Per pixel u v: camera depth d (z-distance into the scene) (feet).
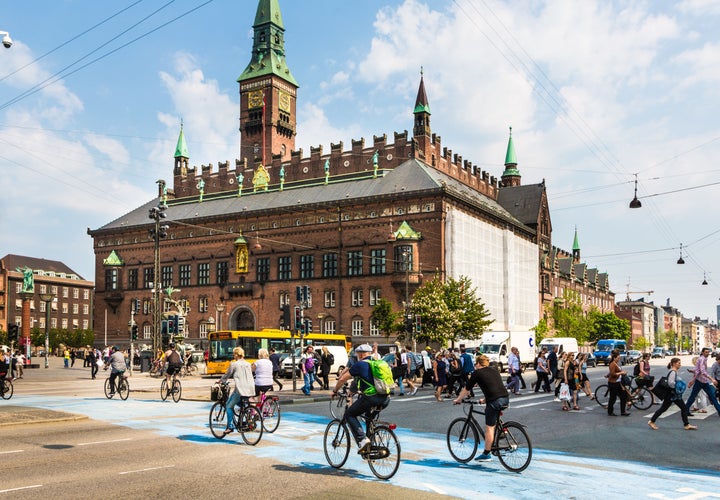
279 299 271.08
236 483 37.04
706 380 66.85
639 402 85.46
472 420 43.91
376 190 255.50
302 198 277.23
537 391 111.96
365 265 250.78
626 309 620.90
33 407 76.74
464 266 246.27
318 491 35.35
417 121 276.41
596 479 39.81
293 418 71.41
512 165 361.71
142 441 52.24
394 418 72.49
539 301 336.70
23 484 36.40
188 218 302.66
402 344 231.09
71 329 494.59
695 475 41.75
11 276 443.32
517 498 34.58
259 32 347.15
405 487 36.65
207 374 171.83
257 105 337.31
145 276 313.53
